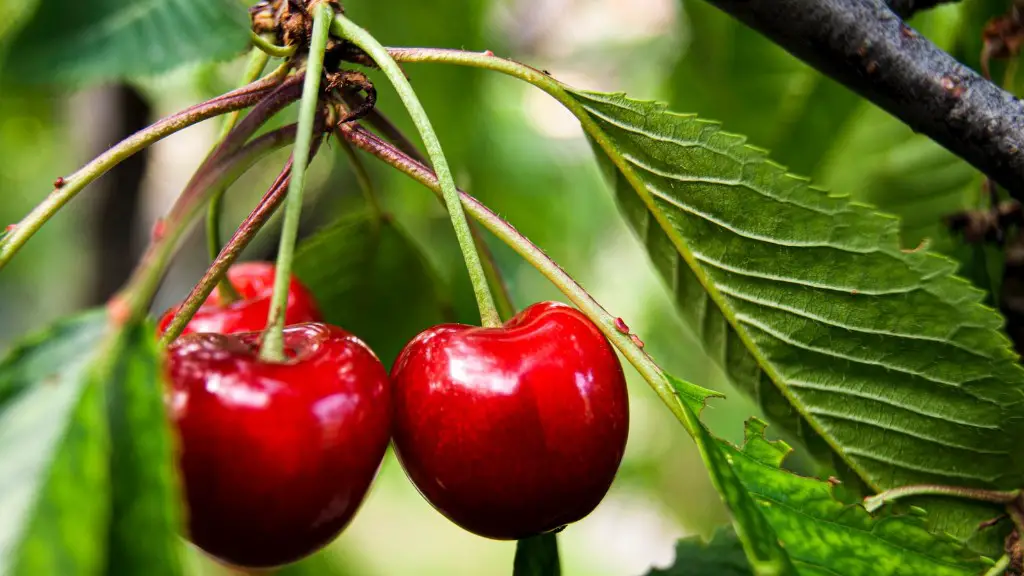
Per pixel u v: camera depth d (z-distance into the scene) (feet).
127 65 0.75
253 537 0.70
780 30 0.81
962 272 0.92
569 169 1.79
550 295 1.74
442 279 0.95
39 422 0.64
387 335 0.97
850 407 0.81
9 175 2.34
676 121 0.78
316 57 0.73
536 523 0.73
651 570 0.86
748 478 0.74
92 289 1.45
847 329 0.79
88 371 0.64
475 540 3.69
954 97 0.79
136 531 0.64
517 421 0.72
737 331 0.82
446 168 0.75
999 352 0.77
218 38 0.75
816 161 1.13
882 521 0.74
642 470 2.30
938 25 1.01
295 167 0.71
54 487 0.63
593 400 0.73
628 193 0.82
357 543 2.04
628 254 2.02
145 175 1.47
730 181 0.78
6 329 3.28
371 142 0.77
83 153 1.44
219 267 0.74
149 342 0.65
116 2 0.75
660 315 1.94
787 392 0.82
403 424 0.73
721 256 0.81
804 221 0.78
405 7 1.27
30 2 0.75
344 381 0.70
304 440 0.69
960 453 0.80
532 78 0.79
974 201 0.98
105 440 0.63
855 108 1.09
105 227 1.44
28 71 0.75
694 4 1.13
